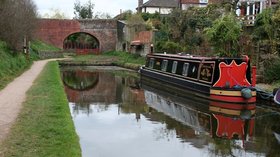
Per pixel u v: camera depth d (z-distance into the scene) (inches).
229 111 633.6
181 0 2096.5
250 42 874.8
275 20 841.5
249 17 1155.3
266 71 768.9
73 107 645.9
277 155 395.9
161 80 971.9
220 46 946.7
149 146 416.2
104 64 1668.3
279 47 813.9
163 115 592.7
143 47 1569.9
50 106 447.2
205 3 2075.5
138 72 1301.7
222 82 691.4
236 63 690.8
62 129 341.1
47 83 684.7
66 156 269.7
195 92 759.7
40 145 290.2
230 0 1421.0
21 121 360.5
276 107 623.8
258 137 469.7
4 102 458.9
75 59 1684.3
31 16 1359.5
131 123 528.1
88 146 405.7
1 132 318.0
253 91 648.4
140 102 717.3
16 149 275.9
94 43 2299.5
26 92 550.6
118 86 964.0
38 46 1724.9
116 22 2025.1
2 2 922.1
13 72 797.2
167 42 1327.5
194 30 1325.0
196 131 494.0
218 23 948.0
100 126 503.5
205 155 393.7
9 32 936.3
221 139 456.1
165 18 1651.1
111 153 383.6
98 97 768.9
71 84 980.6
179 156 384.5
